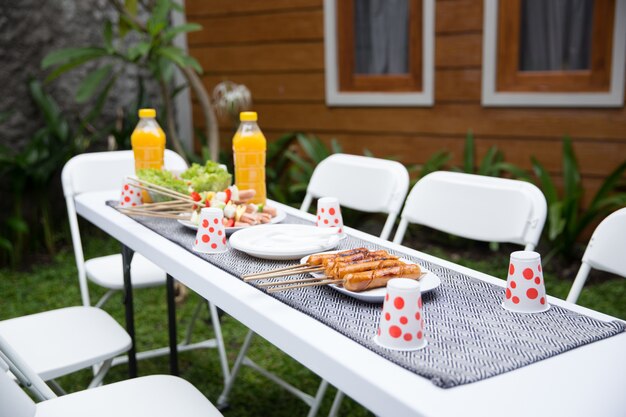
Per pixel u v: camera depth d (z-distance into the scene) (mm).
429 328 1073
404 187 2115
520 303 1146
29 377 1400
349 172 2305
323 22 4547
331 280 1228
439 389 870
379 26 4426
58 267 4086
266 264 1432
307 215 1978
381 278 1198
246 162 1940
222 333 3027
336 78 4582
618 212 1462
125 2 3619
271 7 4781
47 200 4395
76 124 4637
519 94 3883
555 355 972
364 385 907
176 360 2248
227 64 5141
